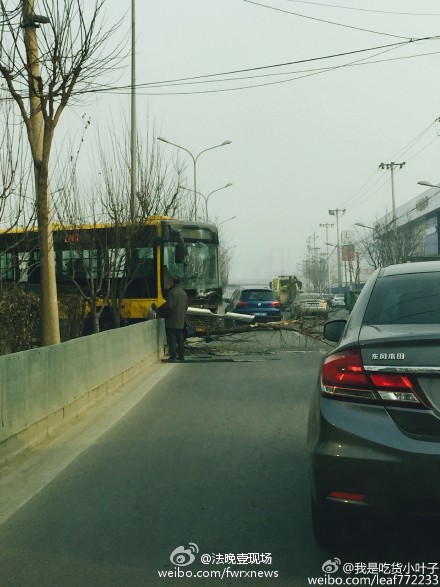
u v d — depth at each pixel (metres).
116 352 11.95
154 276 20.47
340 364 3.83
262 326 18.83
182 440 7.73
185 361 16.11
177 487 5.86
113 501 5.52
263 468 6.43
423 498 3.52
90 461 6.89
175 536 4.67
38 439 7.68
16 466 6.74
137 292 20.53
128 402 10.52
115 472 6.43
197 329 18.86
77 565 4.20
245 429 8.23
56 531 4.82
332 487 3.71
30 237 11.11
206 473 6.30
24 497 5.70
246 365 15.07
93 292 17.12
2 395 6.70
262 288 30.64
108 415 9.47
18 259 11.10
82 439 7.96
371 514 3.64
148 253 20.61
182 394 11.14
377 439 3.61
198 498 5.53
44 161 10.36
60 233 17.14
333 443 3.72
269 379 12.70
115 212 17.67
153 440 7.79
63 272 19.91
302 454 6.95
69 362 9.03
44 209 10.72
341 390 3.79
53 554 4.38
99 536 4.70
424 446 3.53
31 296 12.97
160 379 13.10
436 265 5.02
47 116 9.95
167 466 6.59
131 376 13.17
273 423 8.55
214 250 21.94
